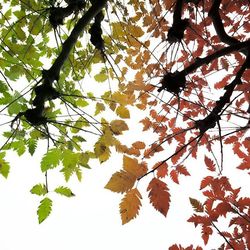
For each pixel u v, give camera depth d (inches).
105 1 111.6
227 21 154.6
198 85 153.6
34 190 91.8
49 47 145.6
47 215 91.1
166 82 97.7
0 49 122.4
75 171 107.1
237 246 93.1
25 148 112.6
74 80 146.9
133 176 65.5
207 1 152.5
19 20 123.7
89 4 150.0
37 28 135.0
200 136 90.3
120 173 65.6
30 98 119.0
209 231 93.4
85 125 124.6
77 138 111.0
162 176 93.3
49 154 96.3
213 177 94.2
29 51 126.3
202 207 92.9
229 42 113.5
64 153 104.6
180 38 105.2
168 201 66.1
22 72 118.6
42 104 100.0
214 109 92.4
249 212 89.6
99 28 121.8
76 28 107.4
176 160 121.5
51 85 102.8
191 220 94.6
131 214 64.8
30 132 112.3
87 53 154.2
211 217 92.0
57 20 118.7
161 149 97.0
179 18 106.0
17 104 110.4
